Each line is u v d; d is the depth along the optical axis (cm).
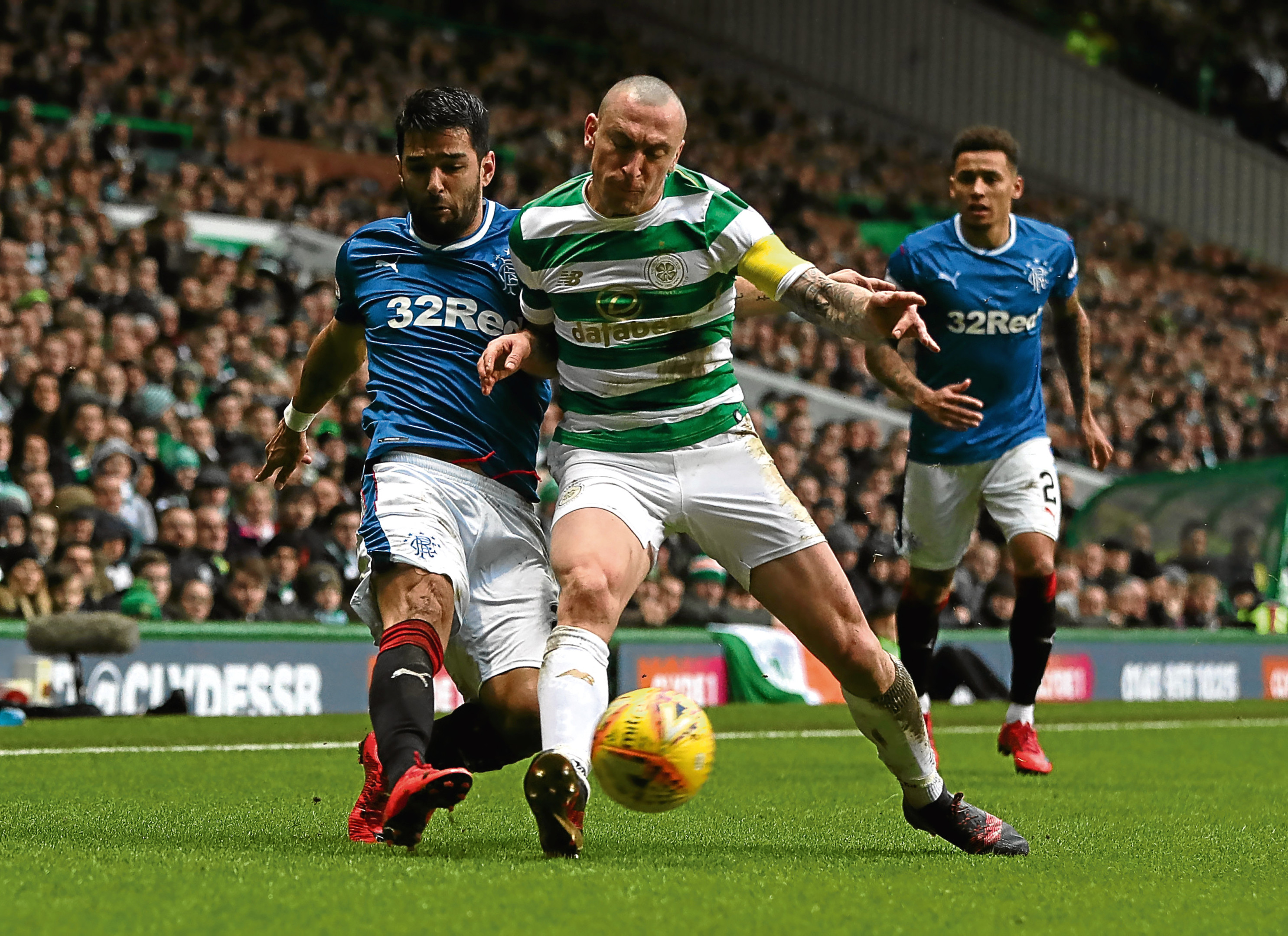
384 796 901
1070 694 3055
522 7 6481
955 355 1560
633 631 2589
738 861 839
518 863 784
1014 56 6600
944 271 1545
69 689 2062
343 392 3084
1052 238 1573
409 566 882
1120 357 5256
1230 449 4919
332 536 2517
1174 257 6425
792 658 2766
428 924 602
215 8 5381
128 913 623
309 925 598
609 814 1118
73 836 931
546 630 929
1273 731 2402
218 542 2359
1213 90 7106
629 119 791
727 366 860
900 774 883
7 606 2152
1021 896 730
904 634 1642
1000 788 1425
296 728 1986
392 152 5088
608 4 6750
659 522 845
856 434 3556
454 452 930
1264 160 6994
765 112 6325
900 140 6738
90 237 3434
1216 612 3522
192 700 2162
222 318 3262
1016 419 1570
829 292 782
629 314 823
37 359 2730
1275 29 7606
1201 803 1297
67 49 4684
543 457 3133
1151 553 3591
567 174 5153
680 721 754
